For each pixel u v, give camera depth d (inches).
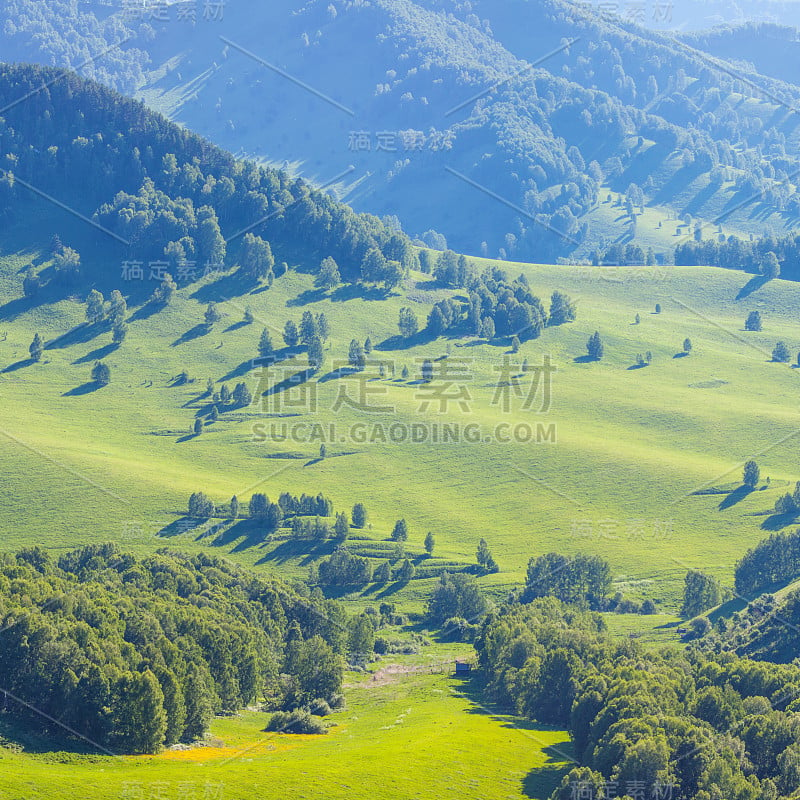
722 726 6594.5
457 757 6569.9
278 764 6279.5
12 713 6432.1
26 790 5319.9
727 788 5772.6
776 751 6259.8
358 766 6274.6
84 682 6505.9
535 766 6574.8
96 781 5625.0
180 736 6712.6
